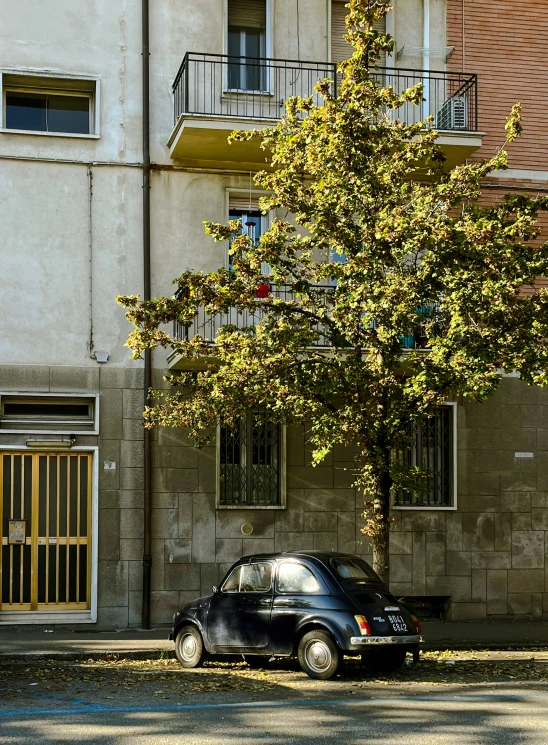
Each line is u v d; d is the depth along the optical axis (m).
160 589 17.55
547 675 12.64
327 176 14.46
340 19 19.70
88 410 17.70
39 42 17.94
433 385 13.94
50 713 9.62
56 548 17.30
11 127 18.03
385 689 11.20
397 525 18.69
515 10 20.20
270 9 19.14
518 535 19.17
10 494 17.19
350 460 18.55
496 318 13.98
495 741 8.27
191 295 14.52
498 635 16.62
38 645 14.88
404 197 14.95
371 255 14.08
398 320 13.98
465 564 18.89
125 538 17.48
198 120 17.23
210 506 17.88
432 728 8.84
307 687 11.33
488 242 13.64
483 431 19.20
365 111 15.16
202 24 18.73
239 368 14.14
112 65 18.25
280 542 18.12
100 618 17.25
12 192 17.61
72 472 17.48
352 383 14.39
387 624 12.04
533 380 13.71
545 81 20.19
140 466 17.64
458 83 19.70
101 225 17.92
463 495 19.02
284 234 14.74
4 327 17.38
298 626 12.15
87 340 17.67
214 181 18.52
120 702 10.28
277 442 18.39
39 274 17.59
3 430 17.05
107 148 18.06
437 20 19.83
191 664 13.09
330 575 12.30
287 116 15.10
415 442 19.06
